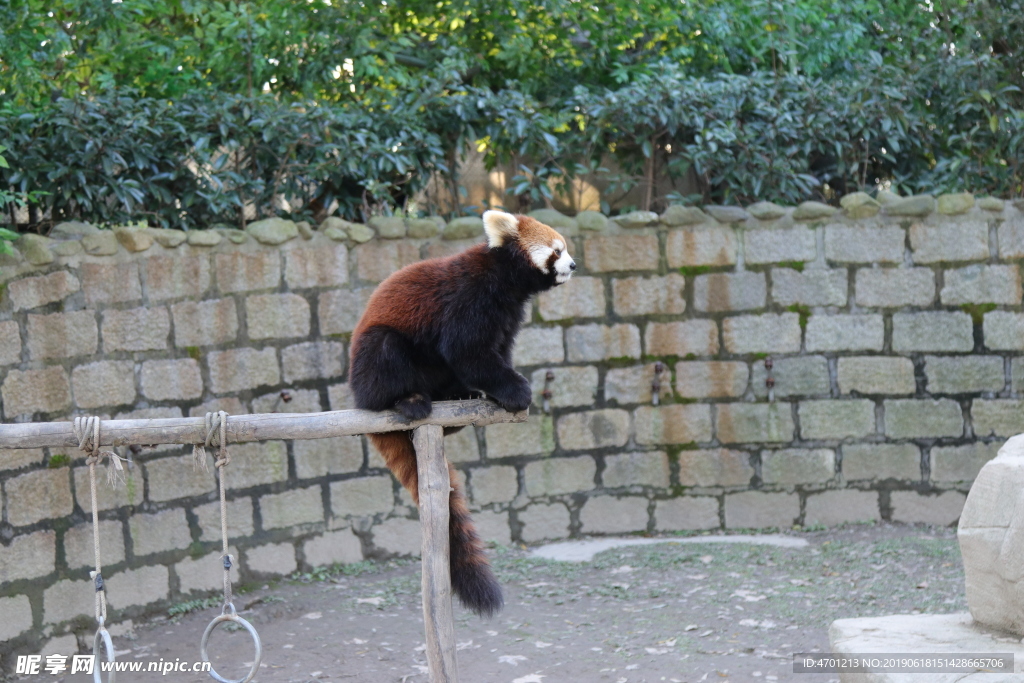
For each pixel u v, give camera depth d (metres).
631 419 7.49
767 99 8.05
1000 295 7.32
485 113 7.75
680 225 7.45
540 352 7.34
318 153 7.32
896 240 7.39
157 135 6.83
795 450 7.48
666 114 7.79
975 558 3.60
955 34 8.29
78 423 3.42
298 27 7.95
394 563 7.01
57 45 6.99
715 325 7.48
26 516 5.35
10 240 5.50
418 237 7.11
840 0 8.64
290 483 6.77
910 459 7.43
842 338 7.45
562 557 6.94
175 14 8.78
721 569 6.46
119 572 5.86
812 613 5.54
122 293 6.05
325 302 6.91
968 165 8.08
